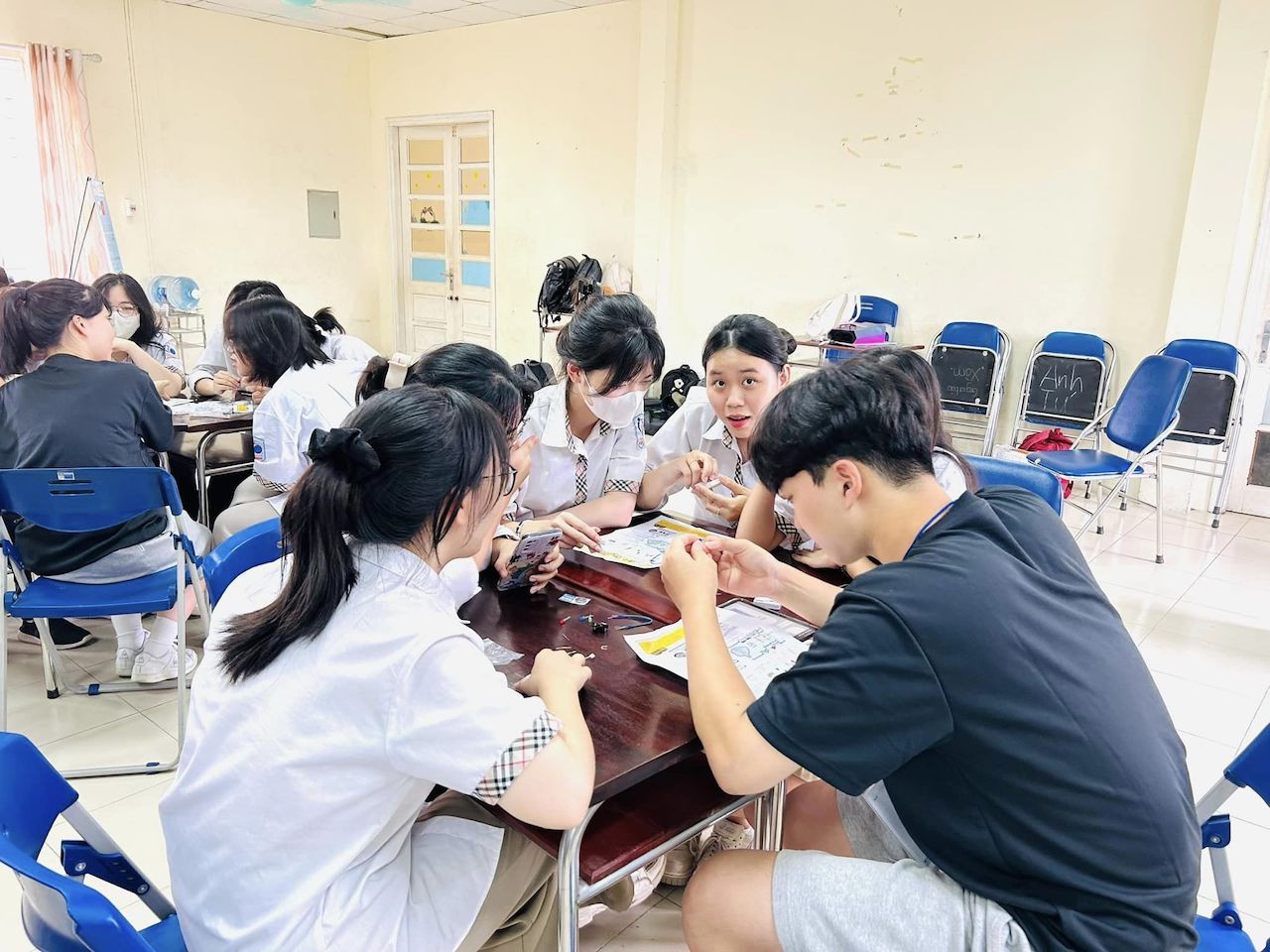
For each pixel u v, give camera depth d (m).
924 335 5.29
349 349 3.89
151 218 6.83
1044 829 0.94
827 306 5.09
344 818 0.97
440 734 0.94
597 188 6.68
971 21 4.82
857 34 5.23
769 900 1.10
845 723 0.94
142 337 4.03
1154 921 0.93
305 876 0.97
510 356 7.61
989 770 0.95
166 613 2.67
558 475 2.11
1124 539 4.27
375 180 8.19
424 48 7.53
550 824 0.98
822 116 5.46
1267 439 4.58
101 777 2.24
